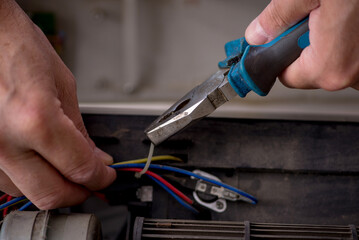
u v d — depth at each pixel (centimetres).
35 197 66
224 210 80
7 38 63
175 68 117
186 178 81
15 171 62
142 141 85
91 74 116
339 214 80
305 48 65
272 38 72
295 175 83
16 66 60
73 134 62
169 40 117
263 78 65
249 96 102
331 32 61
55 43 115
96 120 86
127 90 114
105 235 107
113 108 86
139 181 81
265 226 68
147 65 117
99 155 78
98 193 80
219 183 78
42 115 58
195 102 69
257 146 83
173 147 84
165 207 81
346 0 57
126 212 113
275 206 80
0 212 82
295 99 103
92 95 113
